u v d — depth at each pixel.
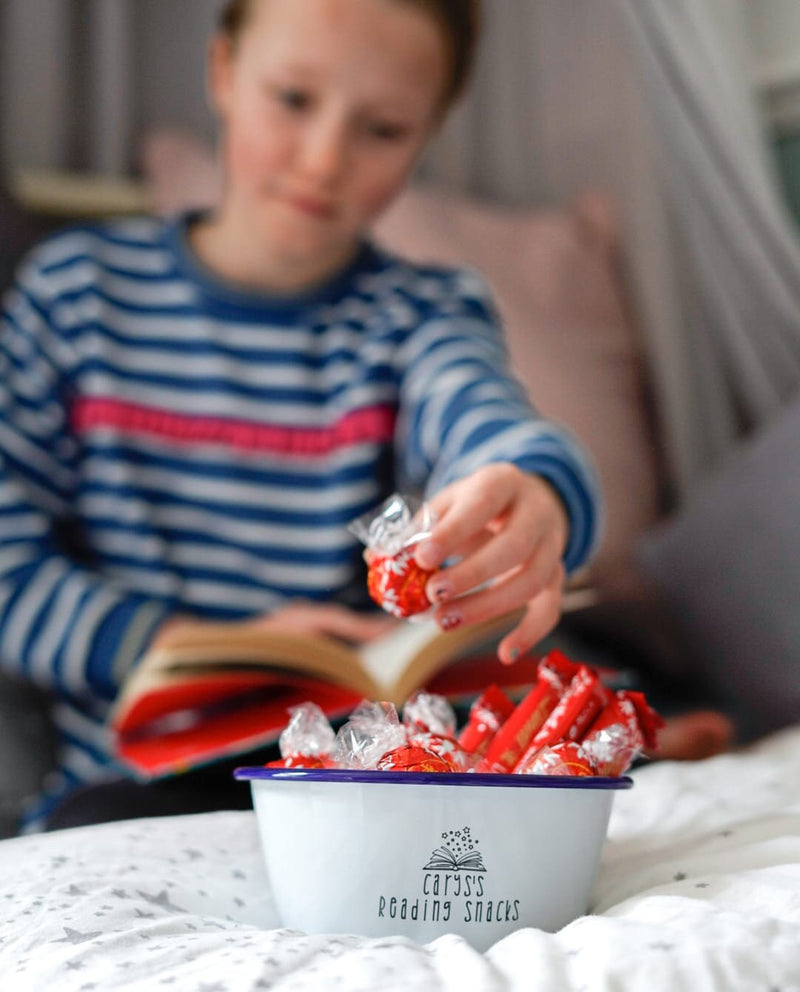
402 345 1.33
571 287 1.71
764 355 1.76
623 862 0.57
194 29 1.70
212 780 0.84
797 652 1.20
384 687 0.84
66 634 1.09
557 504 0.82
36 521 1.18
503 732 0.52
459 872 0.45
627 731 0.51
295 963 0.39
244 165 1.28
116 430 1.26
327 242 1.31
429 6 1.24
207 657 0.85
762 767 0.77
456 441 1.14
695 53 1.76
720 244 1.76
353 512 1.28
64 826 0.79
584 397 1.62
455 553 0.68
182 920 0.46
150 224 1.40
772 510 1.26
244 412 1.30
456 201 1.75
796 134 1.89
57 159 1.61
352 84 1.22
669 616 1.34
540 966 0.37
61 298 1.29
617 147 1.85
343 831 0.45
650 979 0.35
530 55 1.91
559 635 1.30
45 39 1.59
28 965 0.41
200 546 1.26
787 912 0.43
